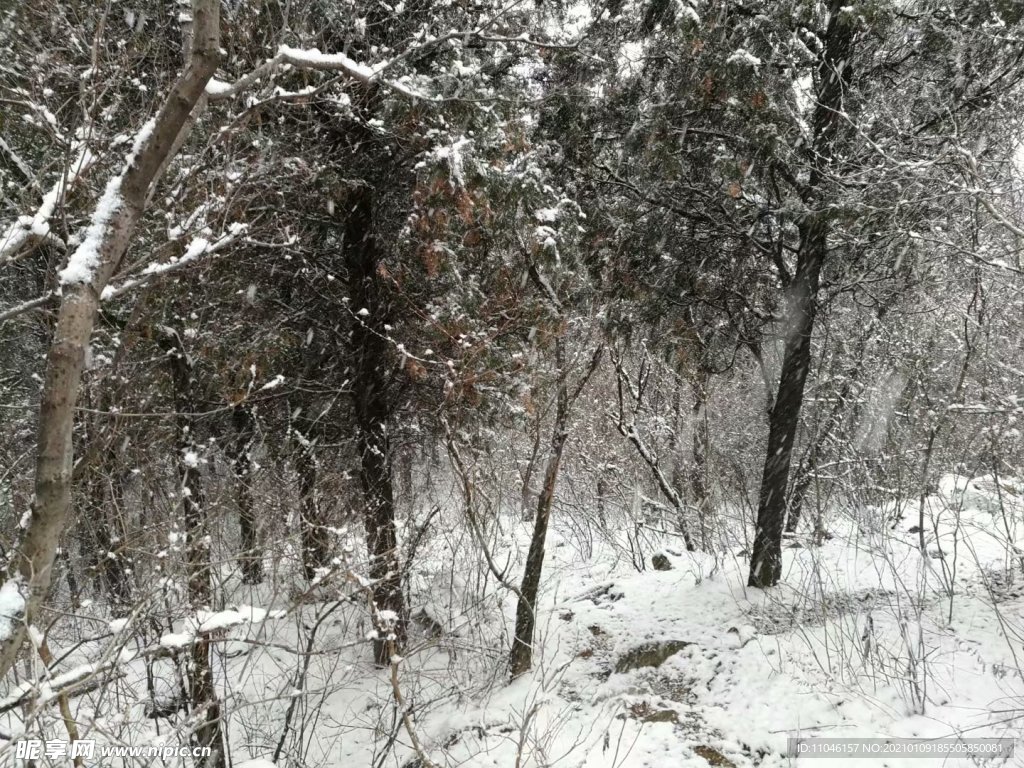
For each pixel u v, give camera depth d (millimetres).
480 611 6770
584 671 5906
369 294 6473
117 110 4418
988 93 5371
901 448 7484
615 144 6746
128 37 4477
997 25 5047
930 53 5738
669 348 7410
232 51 4691
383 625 4285
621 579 8102
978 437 6910
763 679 5094
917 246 5645
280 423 7137
